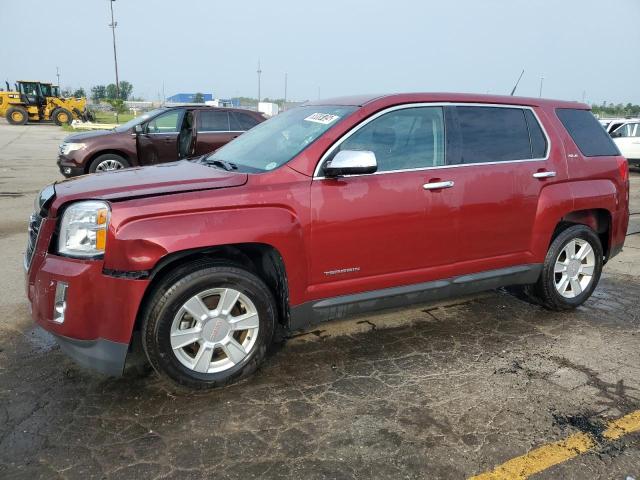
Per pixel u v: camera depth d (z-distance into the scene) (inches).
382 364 147.0
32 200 383.9
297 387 134.3
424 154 153.4
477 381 138.2
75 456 106.6
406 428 117.3
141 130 422.3
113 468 103.3
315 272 138.9
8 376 137.3
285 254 132.2
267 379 138.1
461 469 104.4
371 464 105.4
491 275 167.9
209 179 132.8
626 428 118.3
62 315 120.3
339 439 113.2
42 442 110.7
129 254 116.5
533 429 117.5
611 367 147.0
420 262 153.8
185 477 101.1
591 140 189.3
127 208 117.7
